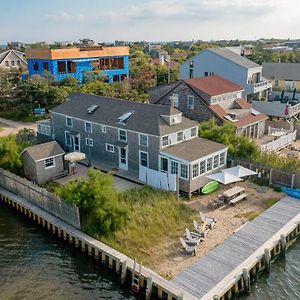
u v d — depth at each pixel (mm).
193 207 29250
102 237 24422
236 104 49219
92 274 23000
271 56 100812
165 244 24203
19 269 23375
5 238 27094
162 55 107625
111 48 77125
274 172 32844
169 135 32844
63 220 27219
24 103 59281
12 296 20875
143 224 25625
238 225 26422
